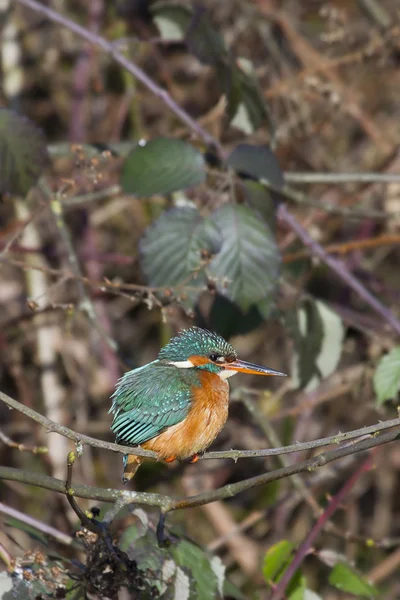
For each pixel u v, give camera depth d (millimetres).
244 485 5965
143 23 13484
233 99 9602
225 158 8766
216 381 7578
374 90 14602
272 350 13867
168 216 7809
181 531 7402
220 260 7836
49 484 6191
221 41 9234
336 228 13680
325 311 9531
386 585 13320
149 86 9406
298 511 12984
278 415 11438
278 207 9633
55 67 14562
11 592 6145
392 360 7508
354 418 13078
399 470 13961
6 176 8352
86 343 12812
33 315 11852
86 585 5688
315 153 14102
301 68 14367
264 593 12039
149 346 14500
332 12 11812
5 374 13141
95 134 14422
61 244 13000
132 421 7340
